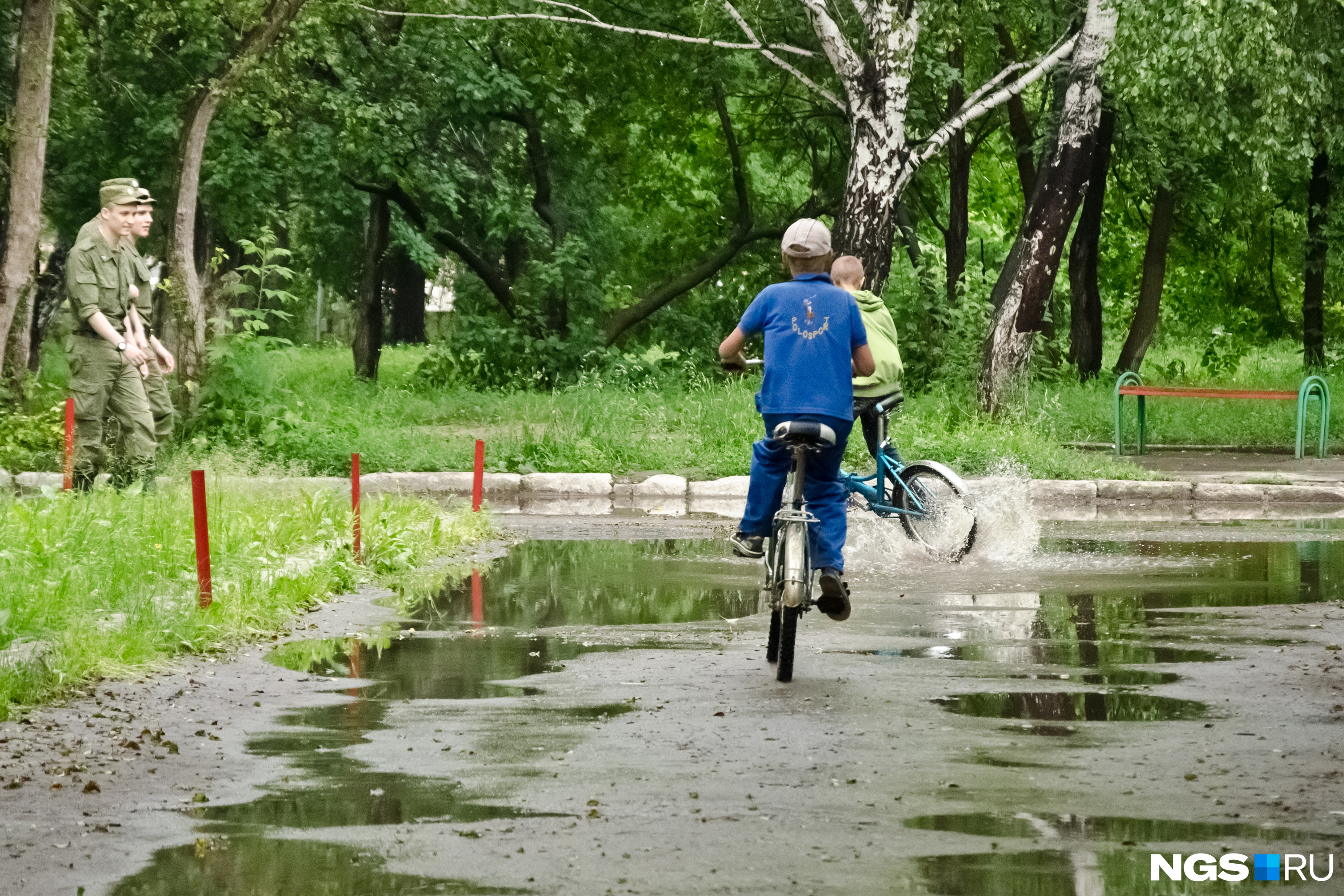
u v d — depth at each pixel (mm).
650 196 75562
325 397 49156
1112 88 45719
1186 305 84188
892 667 14648
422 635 16641
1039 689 13531
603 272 68375
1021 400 46344
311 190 59812
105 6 52844
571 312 65938
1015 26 60094
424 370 62469
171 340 37250
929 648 15766
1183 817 9312
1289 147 45281
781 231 71750
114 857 8531
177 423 35250
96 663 13977
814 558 14648
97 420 25125
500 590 20406
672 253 75875
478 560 23891
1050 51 51500
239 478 26094
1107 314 90562
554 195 66812
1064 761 10781
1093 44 45938
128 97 55250
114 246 25344
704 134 75062
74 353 25031
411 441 38469
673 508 33469
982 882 8062
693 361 55031
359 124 57719
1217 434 48031
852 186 44969
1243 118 48094
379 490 33969
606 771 10539
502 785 10125
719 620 17859
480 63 60719
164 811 9508
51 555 17141
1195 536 27422
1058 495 34844
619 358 62062
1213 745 11281
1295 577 21594
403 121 58844
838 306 14641
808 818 9312
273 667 14688
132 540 18656
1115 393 50406
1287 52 42625
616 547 25906
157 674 14180
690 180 76000
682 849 8672
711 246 75312
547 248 65250
